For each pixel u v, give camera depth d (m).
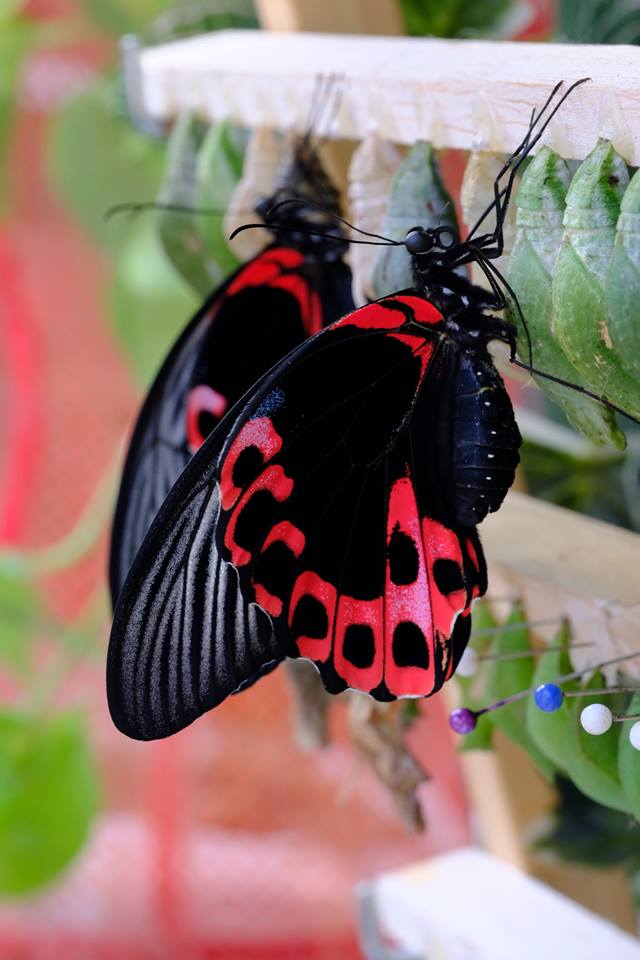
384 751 0.54
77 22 0.73
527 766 0.57
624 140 0.47
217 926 0.91
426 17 0.60
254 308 0.54
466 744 0.53
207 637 0.48
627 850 0.57
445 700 0.58
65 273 0.87
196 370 0.54
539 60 0.50
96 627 0.72
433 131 0.51
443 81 0.50
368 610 0.49
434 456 0.49
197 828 0.93
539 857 0.58
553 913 0.57
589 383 0.48
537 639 0.54
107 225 0.73
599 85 0.47
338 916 0.90
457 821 0.89
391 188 0.51
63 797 0.70
